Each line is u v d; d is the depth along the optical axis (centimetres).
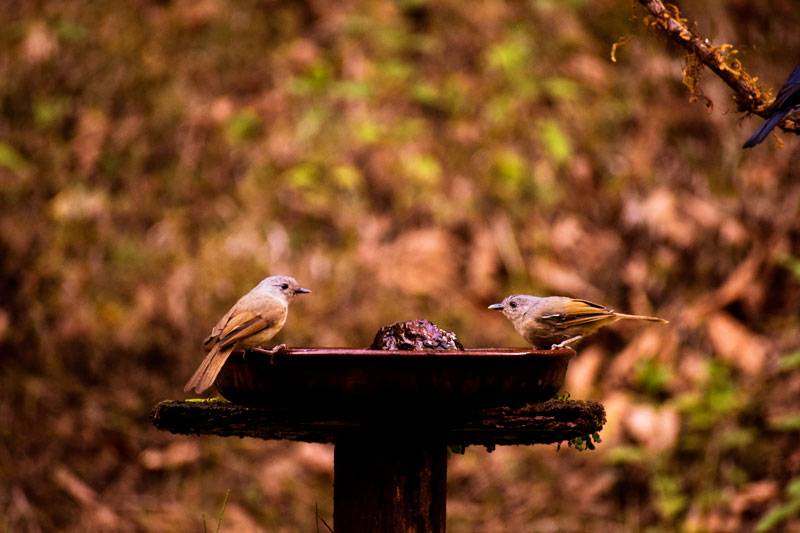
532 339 670
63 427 1147
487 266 1279
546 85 1458
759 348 1194
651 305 1275
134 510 1092
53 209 1322
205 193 1350
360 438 497
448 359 449
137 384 1195
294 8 1548
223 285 1260
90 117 1416
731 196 1370
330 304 1235
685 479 1114
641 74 1493
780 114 530
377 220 1321
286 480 1129
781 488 1082
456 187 1356
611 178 1397
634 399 1185
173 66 1471
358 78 1450
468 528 1098
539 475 1150
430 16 1539
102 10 1523
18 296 1239
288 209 1330
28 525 1056
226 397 500
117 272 1277
